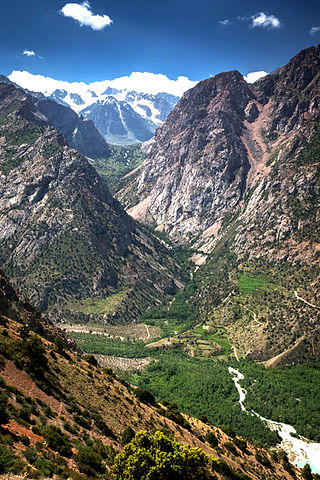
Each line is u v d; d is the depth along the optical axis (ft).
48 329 372.38
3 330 248.11
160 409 363.97
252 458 391.86
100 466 177.47
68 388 249.55
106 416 248.93
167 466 172.45
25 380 216.54
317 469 431.43
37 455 151.74
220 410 522.47
